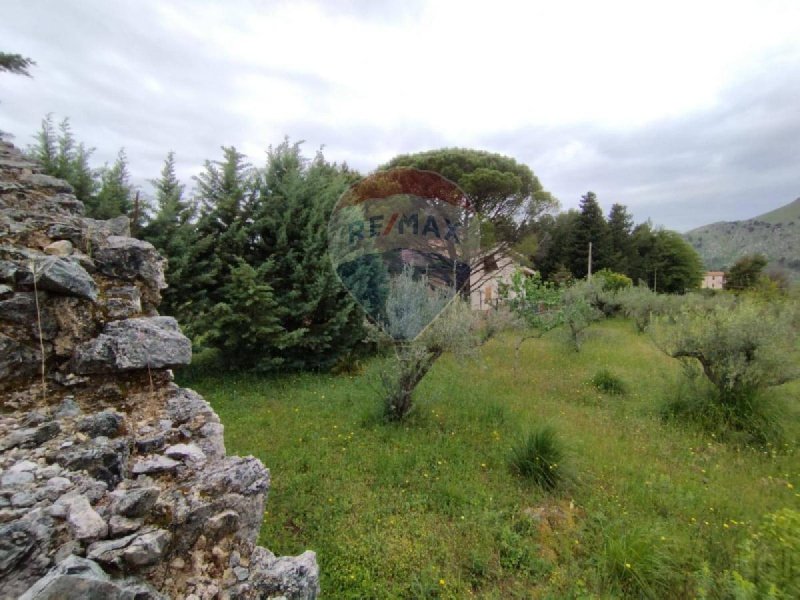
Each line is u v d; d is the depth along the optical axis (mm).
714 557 2484
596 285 14977
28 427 1690
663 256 29719
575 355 8492
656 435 4480
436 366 6852
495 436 4121
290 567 1537
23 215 2559
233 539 1521
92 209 5312
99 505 1364
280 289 6441
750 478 3600
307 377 6277
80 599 1015
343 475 3289
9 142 4254
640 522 2779
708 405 4875
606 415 5090
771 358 4590
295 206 6465
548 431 3520
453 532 2686
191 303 5895
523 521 2812
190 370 6277
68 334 2088
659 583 2268
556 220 24578
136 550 1220
